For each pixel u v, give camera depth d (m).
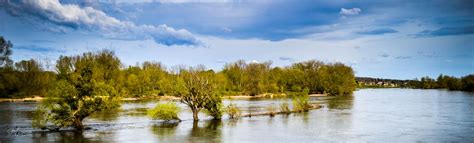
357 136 47.91
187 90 63.44
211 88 65.25
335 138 46.56
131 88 136.75
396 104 102.75
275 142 44.09
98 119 66.12
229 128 54.72
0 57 132.12
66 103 52.50
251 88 157.25
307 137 47.16
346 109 87.06
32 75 134.75
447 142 43.78
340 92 172.00
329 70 181.75
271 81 172.62
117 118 67.69
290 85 182.38
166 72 169.12
